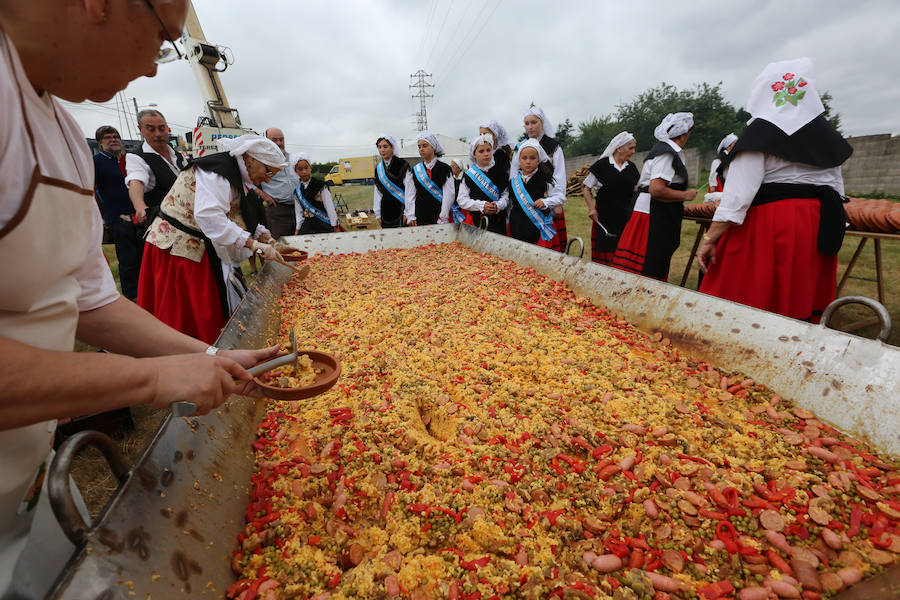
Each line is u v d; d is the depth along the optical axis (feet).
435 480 5.69
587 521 4.99
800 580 4.27
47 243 2.72
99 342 4.18
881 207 12.12
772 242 9.20
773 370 7.04
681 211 14.66
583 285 11.64
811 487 5.24
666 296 9.15
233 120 30.63
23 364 2.33
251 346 8.56
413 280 14.37
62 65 2.66
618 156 18.03
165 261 10.94
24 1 2.37
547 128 19.36
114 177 17.21
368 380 8.16
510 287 12.69
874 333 14.30
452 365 8.59
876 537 4.63
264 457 6.26
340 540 4.92
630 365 8.22
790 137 8.55
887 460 5.49
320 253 18.99
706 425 6.49
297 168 22.91
